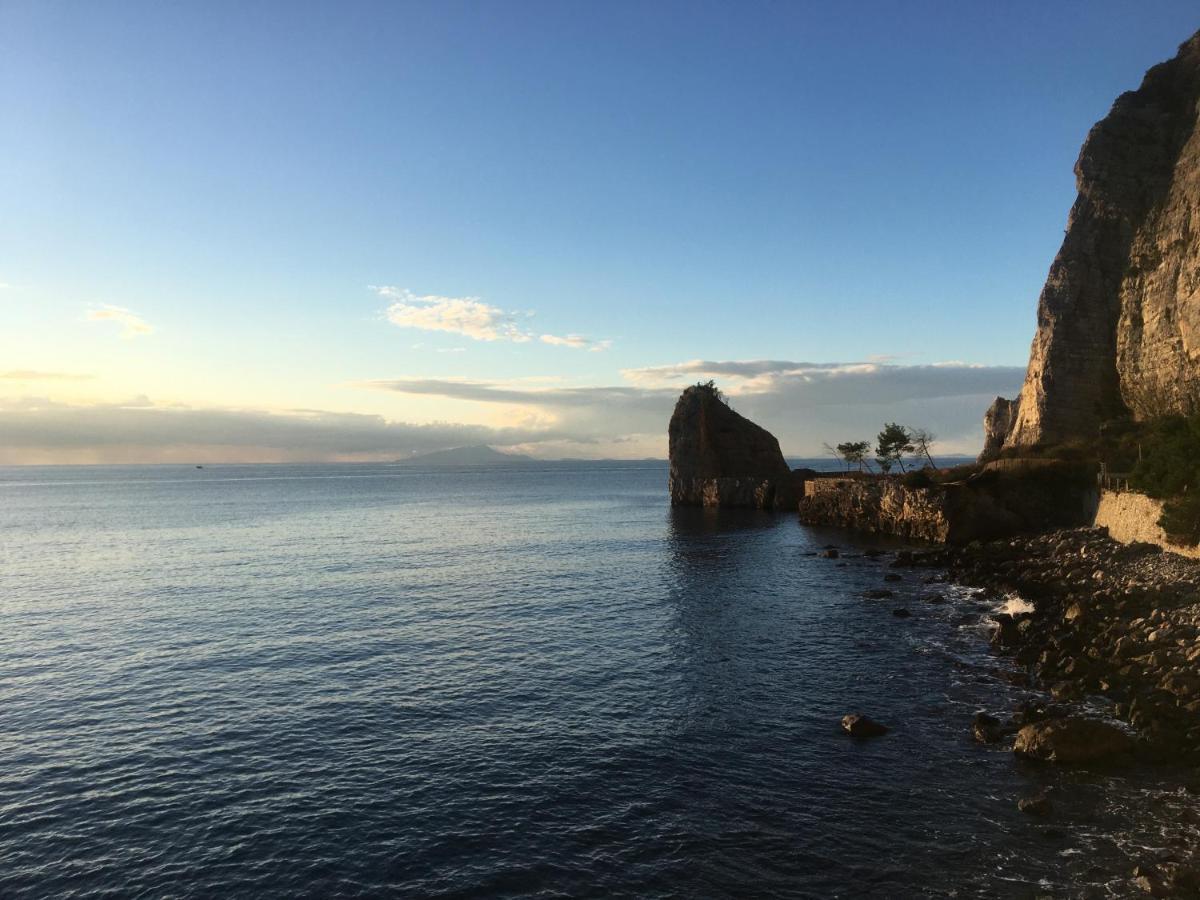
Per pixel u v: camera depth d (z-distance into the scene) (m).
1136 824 21.91
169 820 24.00
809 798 24.62
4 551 90.94
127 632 48.09
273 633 47.59
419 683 37.44
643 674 38.69
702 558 81.31
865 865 20.58
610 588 63.59
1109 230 93.19
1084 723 26.84
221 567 76.12
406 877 20.66
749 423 168.75
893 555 79.81
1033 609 49.94
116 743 30.20
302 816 24.16
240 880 20.67
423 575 70.50
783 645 43.81
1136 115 94.00
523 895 19.72
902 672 37.91
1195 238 77.44
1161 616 39.84
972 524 83.62
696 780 26.22
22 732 31.41
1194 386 75.56
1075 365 93.19
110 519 139.38
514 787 25.95
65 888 20.41
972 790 24.64
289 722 32.34
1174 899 18.06
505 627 49.19
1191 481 53.16
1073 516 80.12
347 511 156.75
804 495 133.75
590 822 23.47
